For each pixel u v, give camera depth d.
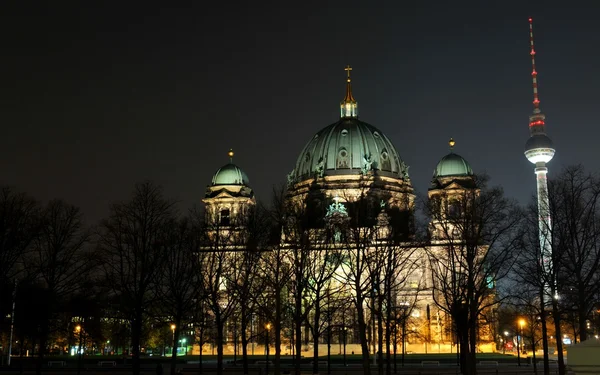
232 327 143.62
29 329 82.31
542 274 64.38
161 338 153.88
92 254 74.81
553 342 179.62
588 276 59.97
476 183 71.81
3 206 72.12
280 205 74.19
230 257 87.12
